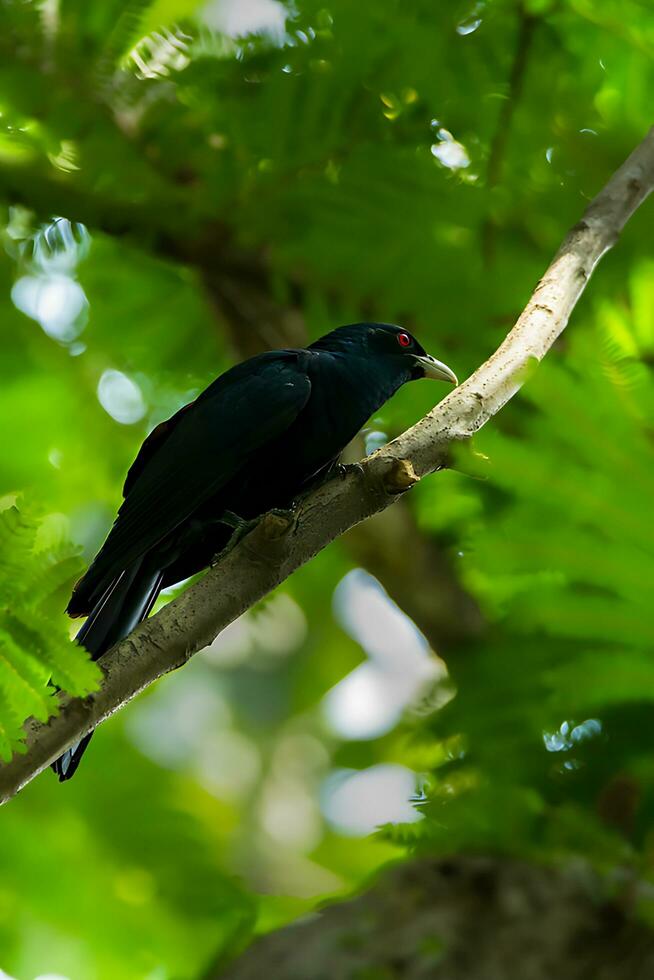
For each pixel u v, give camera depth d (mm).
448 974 9164
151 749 20203
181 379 14805
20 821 13297
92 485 15727
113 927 13055
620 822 10102
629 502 8461
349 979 9164
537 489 8547
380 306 12508
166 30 11102
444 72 11344
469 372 12789
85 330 14664
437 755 11172
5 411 15219
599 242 8609
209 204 11750
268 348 13922
